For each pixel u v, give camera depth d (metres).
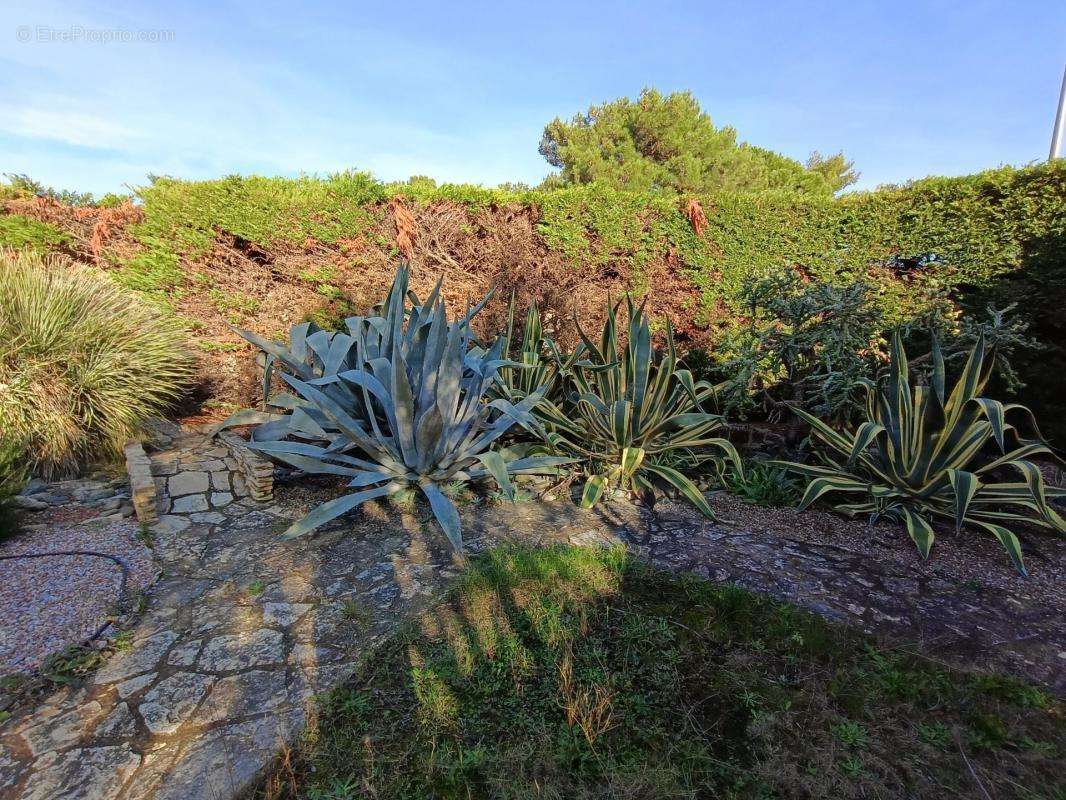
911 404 3.63
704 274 6.34
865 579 3.01
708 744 1.90
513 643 2.38
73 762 1.76
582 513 3.96
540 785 1.74
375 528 3.60
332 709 2.02
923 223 5.39
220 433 4.93
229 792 1.67
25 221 5.61
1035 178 4.82
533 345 5.52
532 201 6.19
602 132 18.91
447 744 1.89
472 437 4.25
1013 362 4.98
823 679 2.22
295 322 6.19
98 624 2.45
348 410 4.30
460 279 6.30
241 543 3.33
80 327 4.58
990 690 2.14
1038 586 2.97
